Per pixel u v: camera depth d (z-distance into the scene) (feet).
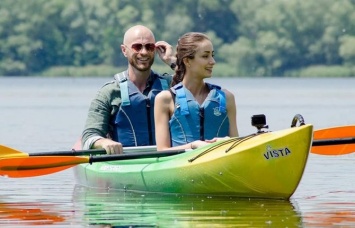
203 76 79.82
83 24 630.33
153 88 88.43
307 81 517.55
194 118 80.07
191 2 640.58
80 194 82.28
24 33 625.41
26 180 92.94
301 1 618.03
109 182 85.51
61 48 628.69
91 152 82.74
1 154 81.41
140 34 87.35
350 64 619.26
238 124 168.45
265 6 629.51
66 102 273.95
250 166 73.87
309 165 102.17
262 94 330.13
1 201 78.18
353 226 64.69
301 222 66.13
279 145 72.79
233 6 633.20
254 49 621.31
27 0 627.87
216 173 75.56
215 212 69.87
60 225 66.13
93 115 87.35
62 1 629.51
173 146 80.43
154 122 88.28
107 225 65.77
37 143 134.10
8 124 179.63
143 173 81.20
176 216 68.59
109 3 631.56
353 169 98.43
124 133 87.71
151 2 636.07
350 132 85.61
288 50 622.13
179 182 78.23
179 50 80.64
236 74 620.08
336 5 620.08
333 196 78.43
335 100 280.72
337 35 619.67
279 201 74.90
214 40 629.51
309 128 71.82
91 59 630.33
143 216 69.05
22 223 67.10
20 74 625.41
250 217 67.77
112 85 88.22
